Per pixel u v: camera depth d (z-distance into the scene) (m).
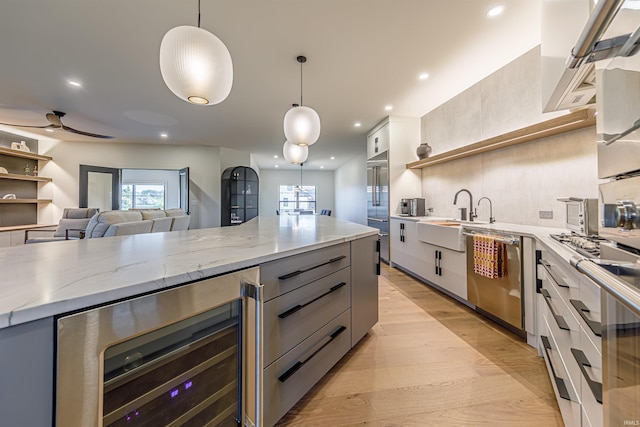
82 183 5.73
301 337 1.29
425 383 1.50
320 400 1.37
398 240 4.05
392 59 2.69
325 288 1.48
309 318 1.35
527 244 1.89
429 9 2.01
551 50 1.53
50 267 0.82
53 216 5.77
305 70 2.89
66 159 5.86
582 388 0.96
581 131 2.13
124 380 0.65
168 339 0.74
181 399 0.78
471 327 2.18
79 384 0.57
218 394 0.89
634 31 0.70
